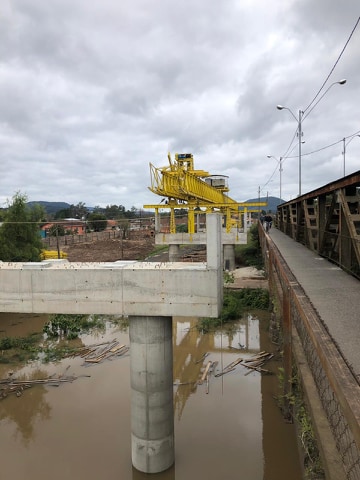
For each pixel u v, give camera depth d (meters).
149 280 9.80
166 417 9.96
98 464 10.60
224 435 11.67
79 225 103.19
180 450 11.00
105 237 83.75
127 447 11.34
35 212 30.83
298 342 9.27
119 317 24.91
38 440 11.84
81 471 10.35
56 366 17.19
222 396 14.09
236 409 13.14
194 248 67.81
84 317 24.33
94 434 12.05
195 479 9.83
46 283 10.42
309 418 6.68
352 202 10.37
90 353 18.52
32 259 27.27
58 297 10.39
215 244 9.45
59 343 20.20
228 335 21.05
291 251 16.78
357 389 3.67
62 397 14.44
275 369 16.02
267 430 11.74
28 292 10.52
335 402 5.34
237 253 46.03
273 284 16.17
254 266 39.03
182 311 9.67
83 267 10.48
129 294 9.94
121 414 13.17
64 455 11.07
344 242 11.23
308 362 7.57
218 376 15.76
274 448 10.92
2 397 14.45
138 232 96.19
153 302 9.79
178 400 13.92
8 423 12.84
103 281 10.09
